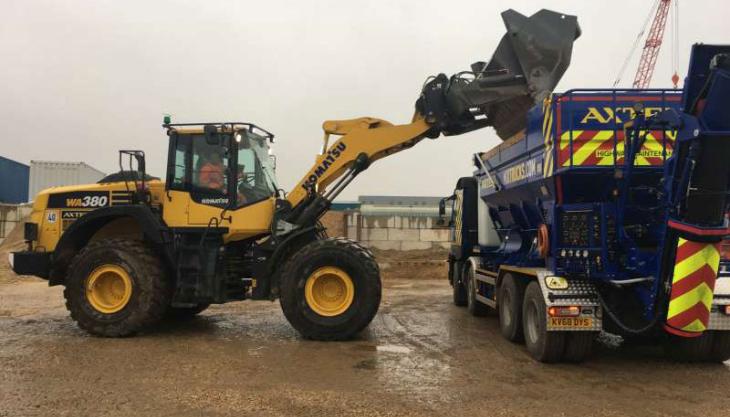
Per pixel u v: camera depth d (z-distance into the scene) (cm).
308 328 693
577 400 462
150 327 789
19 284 1385
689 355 591
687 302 489
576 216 586
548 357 580
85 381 509
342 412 426
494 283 800
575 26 744
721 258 564
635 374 550
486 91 761
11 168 2391
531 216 719
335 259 694
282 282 702
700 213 475
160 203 769
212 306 1016
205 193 748
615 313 583
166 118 750
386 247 1788
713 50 455
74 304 714
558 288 572
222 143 746
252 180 765
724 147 455
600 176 578
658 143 570
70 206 775
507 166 772
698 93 466
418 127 807
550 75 738
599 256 575
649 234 589
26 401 450
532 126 646
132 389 484
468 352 643
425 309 1017
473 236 1034
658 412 433
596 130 575
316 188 799
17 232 1650
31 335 731
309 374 537
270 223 752
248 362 584
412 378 525
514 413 427
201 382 507
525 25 745
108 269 716
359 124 822
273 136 838
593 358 619
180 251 732
